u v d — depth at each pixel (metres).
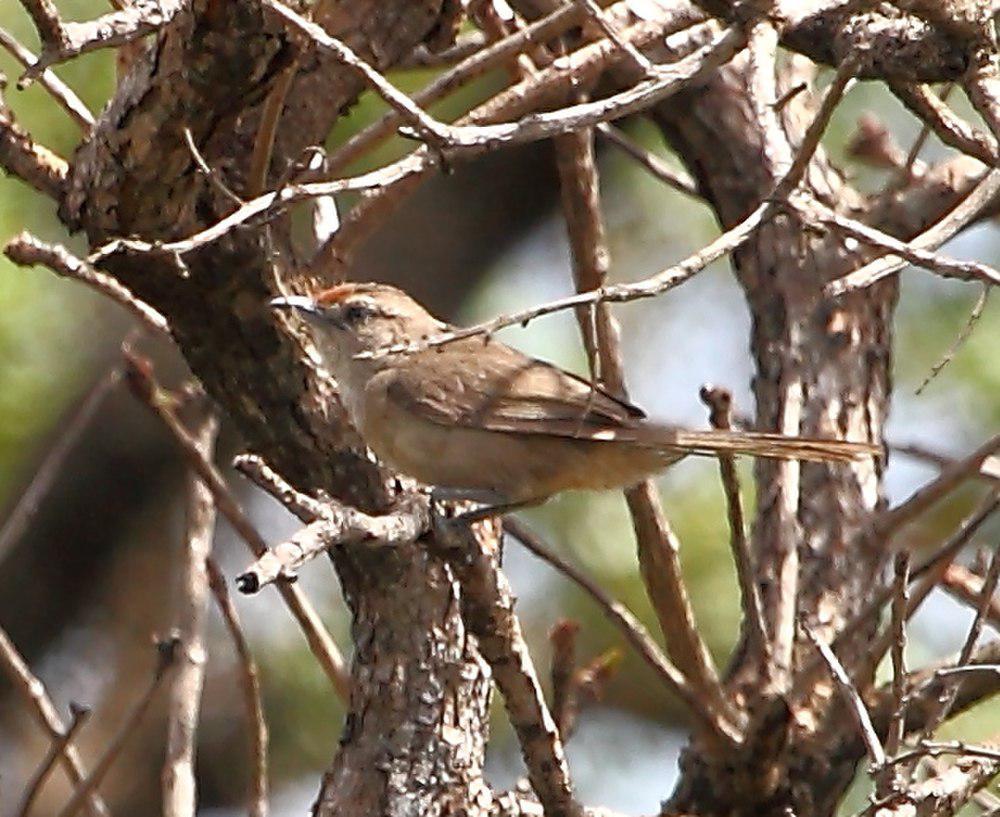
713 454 10.03
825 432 12.06
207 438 10.74
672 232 16.70
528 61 11.46
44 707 9.83
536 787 9.06
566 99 10.27
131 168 8.70
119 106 8.60
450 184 16.81
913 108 8.85
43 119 13.99
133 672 16.30
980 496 13.84
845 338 12.39
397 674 9.88
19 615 16.05
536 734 8.92
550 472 10.52
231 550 16.28
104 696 16.25
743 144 12.69
